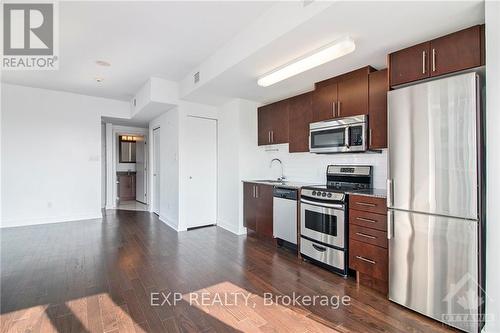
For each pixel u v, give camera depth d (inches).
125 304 83.2
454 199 70.4
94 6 87.7
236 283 98.6
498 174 62.6
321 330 71.1
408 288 80.3
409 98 80.4
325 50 88.4
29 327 71.2
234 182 173.0
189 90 154.3
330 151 119.5
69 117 197.9
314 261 118.3
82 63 138.3
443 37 78.0
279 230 138.6
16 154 179.2
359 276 98.5
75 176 201.0
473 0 64.6
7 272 106.1
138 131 277.6
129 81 169.9
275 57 101.4
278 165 173.2
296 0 78.6
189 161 180.4
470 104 67.7
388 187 84.9
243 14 92.7
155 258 123.4
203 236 162.2
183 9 89.5
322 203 111.5
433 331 70.5
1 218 175.3
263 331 70.6
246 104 172.1
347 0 66.1
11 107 177.2
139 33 106.1
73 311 79.0
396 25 77.0
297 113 144.9
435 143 74.2
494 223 63.3
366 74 106.9
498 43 62.2
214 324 73.4
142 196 298.2
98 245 142.0
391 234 84.5
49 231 168.7
